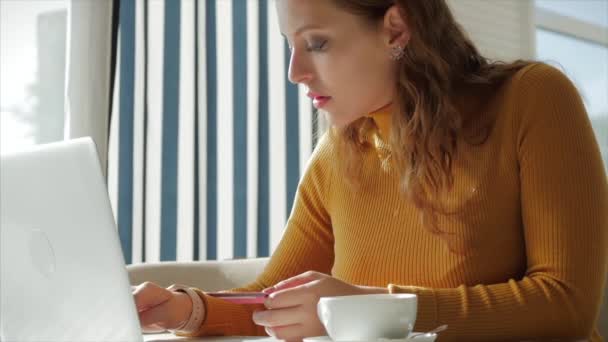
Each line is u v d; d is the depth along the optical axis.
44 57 3.08
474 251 1.28
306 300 0.98
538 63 1.33
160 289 1.22
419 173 1.30
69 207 0.88
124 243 2.81
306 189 1.57
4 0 3.02
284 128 3.11
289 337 0.98
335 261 1.48
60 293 0.90
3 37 3.02
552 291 1.11
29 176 0.90
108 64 2.85
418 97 1.31
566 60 4.42
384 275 1.37
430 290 1.07
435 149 1.30
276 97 3.11
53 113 3.09
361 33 1.28
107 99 2.84
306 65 1.29
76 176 0.86
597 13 4.49
